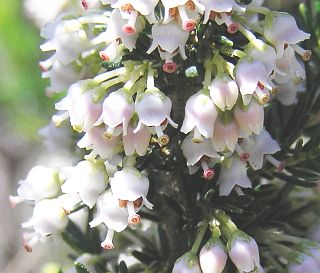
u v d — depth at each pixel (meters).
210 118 0.10
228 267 0.11
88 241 0.13
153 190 0.11
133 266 0.12
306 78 0.12
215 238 0.10
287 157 0.12
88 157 0.10
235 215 0.11
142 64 0.10
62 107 0.10
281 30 0.10
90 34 0.11
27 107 0.24
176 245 0.12
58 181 0.11
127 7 0.10
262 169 0.12
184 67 0.11
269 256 0.11
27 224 0.11
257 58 0.10
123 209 0.10
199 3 0.10
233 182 0.11
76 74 0.11
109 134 0.10
